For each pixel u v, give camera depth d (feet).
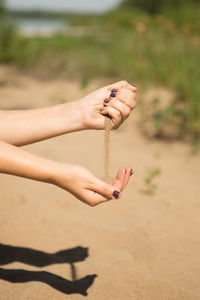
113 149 10.51
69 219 6.78
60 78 21.65
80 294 4.83
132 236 6.35
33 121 4.53
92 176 3.64
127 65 17.35
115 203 7.47
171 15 42.63
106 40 33.42
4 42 26.61
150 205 7.45
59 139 11.05
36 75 22.33
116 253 5.85
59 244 6.01
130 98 4.17
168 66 16.49
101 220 6.81
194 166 9.63
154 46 17.40
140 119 13.32
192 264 5.65
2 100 14.98
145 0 68.74
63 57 26.63
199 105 11.60
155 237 6.35
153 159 9.95
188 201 7.71
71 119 4.50
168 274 5.38
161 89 16.60
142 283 5.14
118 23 55.21
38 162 3.61
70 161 9.35
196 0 52.80
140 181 8.52
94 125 4.47
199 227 6.74
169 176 8.89
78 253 5.79
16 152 3.63
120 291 4.95
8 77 20.95
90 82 20.40
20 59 26.07
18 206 7.11
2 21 28.30
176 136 11.90
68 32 39.01
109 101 4.17
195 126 11.74
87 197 3.68
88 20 67.67
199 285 5.16
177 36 16.57
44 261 5.53
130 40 24.72
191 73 13.33
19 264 5.41
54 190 7.87
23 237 6.14
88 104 4.48
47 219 6.73
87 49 29.91
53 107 4.66
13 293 4.73
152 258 5.77
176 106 13.44
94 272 5.33
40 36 34.81
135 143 11.19
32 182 8.16
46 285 4.94
